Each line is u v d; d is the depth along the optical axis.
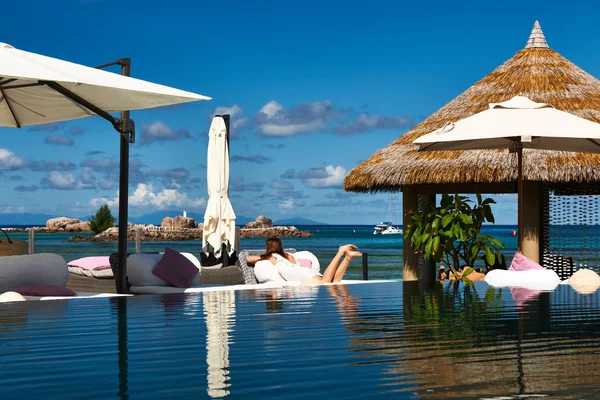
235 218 10.16
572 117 7.14
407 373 2.41
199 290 6.20
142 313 4.21
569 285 6.27
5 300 5.13
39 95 6.87
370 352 2.80
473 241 8.19
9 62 4.89
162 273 7.07
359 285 6.42
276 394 2.11
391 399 2.06
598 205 11.12
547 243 10.62
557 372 2.42
